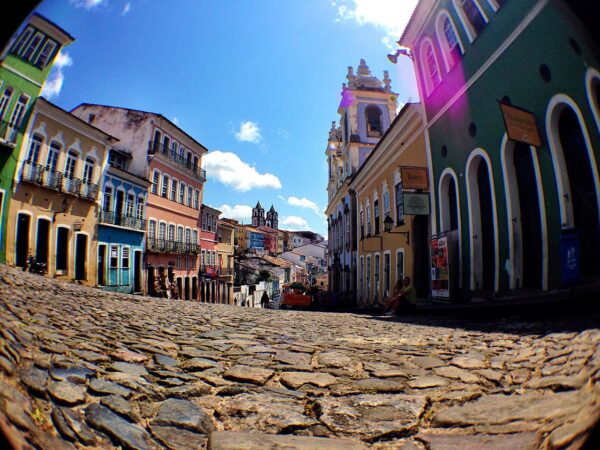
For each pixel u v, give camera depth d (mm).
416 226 12867
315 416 2225
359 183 21859
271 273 56562
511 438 1689
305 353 4078
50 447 1357
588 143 5441
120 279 24531
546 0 6070
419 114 11836
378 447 1830
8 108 15656
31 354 2607
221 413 2223
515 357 3555
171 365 3162
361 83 27156
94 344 3492
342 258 29719
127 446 1646
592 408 1622
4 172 16438
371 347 4527
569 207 6016
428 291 12219
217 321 7047
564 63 5824
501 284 7812
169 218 30797
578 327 4426
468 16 8977
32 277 12016
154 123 28469
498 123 7828
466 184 9227
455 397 2506
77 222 20859
